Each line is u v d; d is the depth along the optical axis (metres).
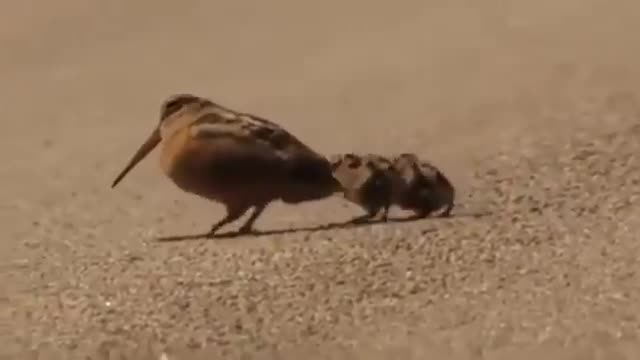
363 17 36.97
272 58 33.06
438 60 29.86
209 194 15.48
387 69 29.59
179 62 34.16
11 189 21.58
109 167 22.70
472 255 14.59
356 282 13.95
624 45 28.33
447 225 15.85
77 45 37.97
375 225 15.99
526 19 33.28
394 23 35.56
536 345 11.64
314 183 15.48
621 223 15.39
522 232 15.33
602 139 19.83
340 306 13.28
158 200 19.14
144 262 15.44
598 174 17.86
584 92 24.08
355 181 15.95
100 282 14.84
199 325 13.06
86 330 13.20
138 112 28.66
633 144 19.31
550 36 30.56
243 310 13.38
